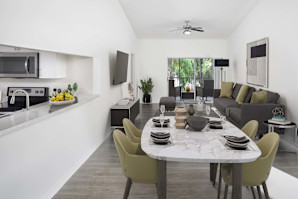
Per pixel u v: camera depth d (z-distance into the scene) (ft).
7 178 6.73
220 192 9.30
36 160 8.13
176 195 9.11
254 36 22.97
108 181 10.34
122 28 22.85
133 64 32.01
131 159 7.41
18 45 7.18
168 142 7.64
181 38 33.37
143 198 8.95
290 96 16.30
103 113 16.60
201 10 23.73
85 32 12.87
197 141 7.75
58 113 9.27
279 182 10.27
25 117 7.98
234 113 18.47
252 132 9.33
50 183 9.09
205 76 34.50
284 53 17.07
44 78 13.87
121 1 21.45
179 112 9.45
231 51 31.35
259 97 16.66
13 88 14.11
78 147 12.02
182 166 11.93
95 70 15.42
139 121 22.12
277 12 18.08
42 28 8.48
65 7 10.35
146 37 32.89
